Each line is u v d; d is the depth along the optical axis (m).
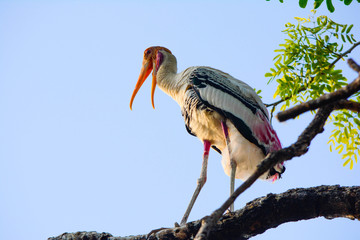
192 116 10.79
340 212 7.04
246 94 10.45
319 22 10.32
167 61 12.38
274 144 10.08
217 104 10.29
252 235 7.40
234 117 10.11
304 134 5.27
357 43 10.15
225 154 10.20
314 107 4.57
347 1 8.43
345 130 10.04
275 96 10.45
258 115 10.20
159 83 12.17
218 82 10.60
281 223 7.34
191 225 7.57
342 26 10.19
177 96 11.54
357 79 4.44
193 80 10.88
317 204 7.11
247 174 9.98
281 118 4.59
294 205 7.11
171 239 7.71
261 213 7.20
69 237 8.22
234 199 4.70
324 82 10.10
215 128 10.55
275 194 7.26
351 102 5.55
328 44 10.22
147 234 8.04
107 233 8.21
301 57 10.23
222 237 7.34
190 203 10.19
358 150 10.08
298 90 10.16
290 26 10.49
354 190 7.00
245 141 9.89
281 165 9.52
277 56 10.34
